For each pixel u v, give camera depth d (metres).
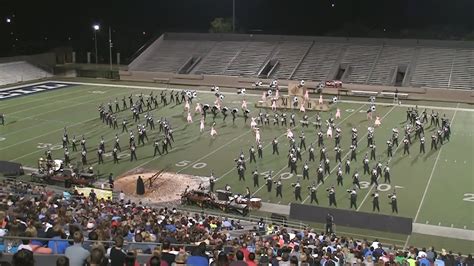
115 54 88.12
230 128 48.38
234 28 82.19
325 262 15.09
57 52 85.31
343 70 70.62
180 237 18.11
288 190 34.66
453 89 61.69
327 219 28.16
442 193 33.59
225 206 31.53
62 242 11.70
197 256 10.55
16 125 50.28
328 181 35.81
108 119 49.53
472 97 60.62
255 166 38.81
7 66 74.25
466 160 39.41
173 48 80.00
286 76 70.19
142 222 21.02
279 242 20.47
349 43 73.69
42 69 78.44
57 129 48.66
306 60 72.44
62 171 36.50
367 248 20.72
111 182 34.41
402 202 32.38
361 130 47.12
